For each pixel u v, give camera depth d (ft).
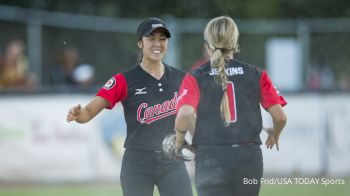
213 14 208.03
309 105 136.67
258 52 162.50
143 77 70.33
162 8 207.21
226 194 59.16
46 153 125.90
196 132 59.36
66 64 155.33
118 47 160.04
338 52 164.55
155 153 69.31
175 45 147.23
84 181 127.24
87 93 129.29
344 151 137.08
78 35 160.76
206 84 59.26
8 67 151.53
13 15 158.81
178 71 72.08
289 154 134.92
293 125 135.74
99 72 159.22
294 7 215.51
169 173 69.36
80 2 201.77
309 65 159.63
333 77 164.04
